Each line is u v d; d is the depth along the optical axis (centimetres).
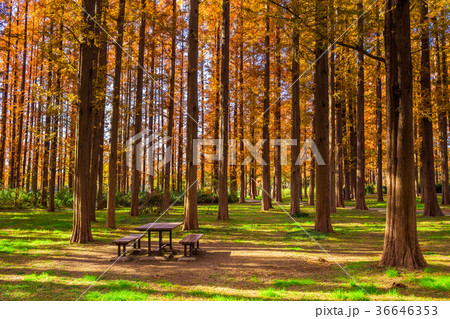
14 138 2478
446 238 932
